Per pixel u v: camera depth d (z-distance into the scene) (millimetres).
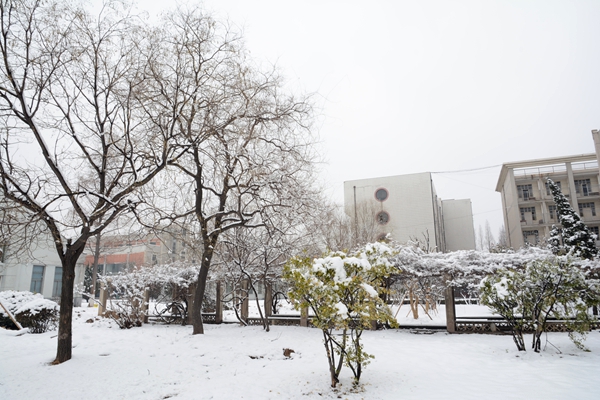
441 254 13398
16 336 12492
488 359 8227
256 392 6379
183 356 9367
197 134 10492
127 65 9781
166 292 17141
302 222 12961
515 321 8938
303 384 6691
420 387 6191
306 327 14094
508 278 8969
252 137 11102
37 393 6629
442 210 56438
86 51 9289
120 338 12062
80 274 32219
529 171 38062
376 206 41562
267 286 16141
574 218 24344
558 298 8633
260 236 14766
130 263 34250
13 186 7961
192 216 12086
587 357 8000
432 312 19391
